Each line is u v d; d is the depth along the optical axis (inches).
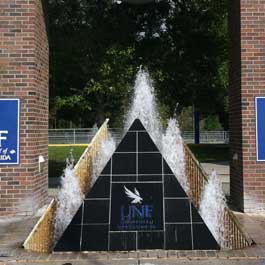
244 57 366.9
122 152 277.0
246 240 275.0
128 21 565.3
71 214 301.6
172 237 266.7
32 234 278.1
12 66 360.8
